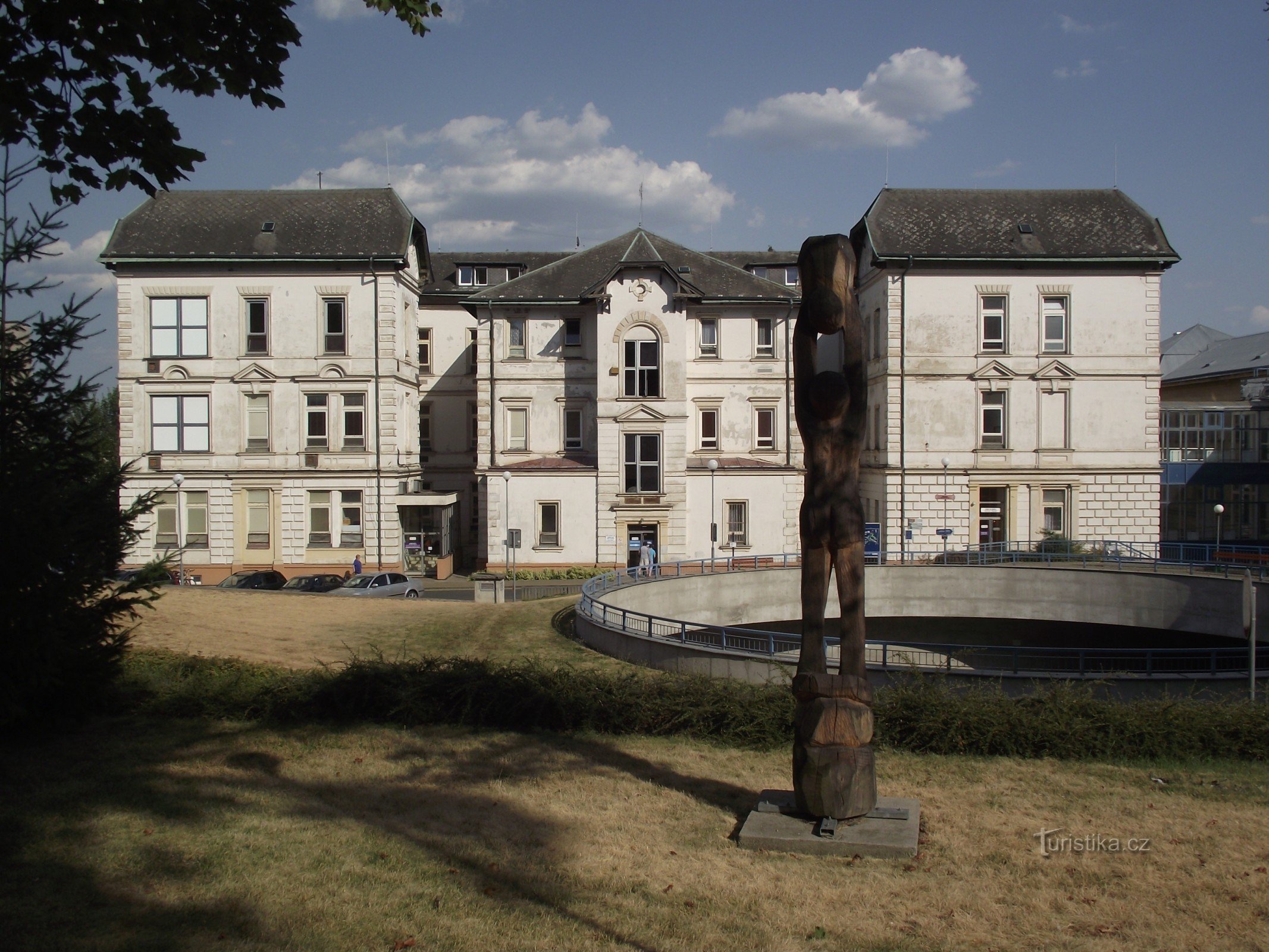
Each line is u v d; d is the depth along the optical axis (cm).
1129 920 750
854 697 911
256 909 740
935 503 4069
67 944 669
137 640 1961
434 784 1058
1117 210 4219
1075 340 4062
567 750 1205
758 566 3488
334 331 3956
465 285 5022
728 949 698
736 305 4394
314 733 1243
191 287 3928
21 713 1062
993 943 711
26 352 1083
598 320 4019
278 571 3944
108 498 1138
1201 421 4841
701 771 1130
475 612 2608
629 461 4038
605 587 2494
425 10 1125
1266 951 700
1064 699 1279
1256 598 2706
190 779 1038
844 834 889
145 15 942
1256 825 955
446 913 745
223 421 3941
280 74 1048
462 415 4872
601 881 812
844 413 902
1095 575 3080
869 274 4384
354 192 4153
